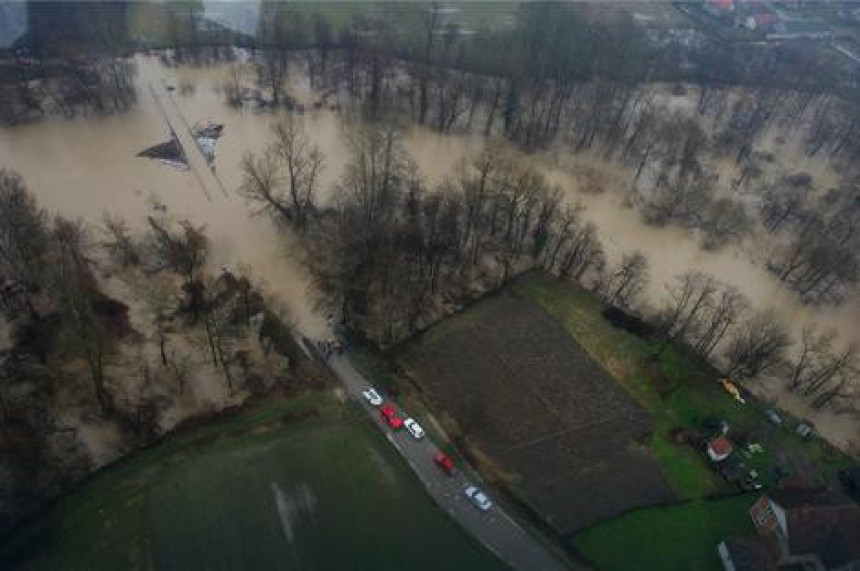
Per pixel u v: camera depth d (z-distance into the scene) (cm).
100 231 13638
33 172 15025
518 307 13288
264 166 15238
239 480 9919
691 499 10556
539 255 14362
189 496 9650
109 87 16912
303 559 9162
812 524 9488
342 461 10344
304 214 14550
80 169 15325
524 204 14425
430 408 11331
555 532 9919
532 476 10575
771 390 12656
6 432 9725
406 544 9494
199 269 13088
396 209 14212
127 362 11281
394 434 10831
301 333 12231
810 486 10169
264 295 12825
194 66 19212
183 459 10081
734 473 10888
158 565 8881
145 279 12675
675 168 18025
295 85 19038
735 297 13388
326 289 13025
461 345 12400
